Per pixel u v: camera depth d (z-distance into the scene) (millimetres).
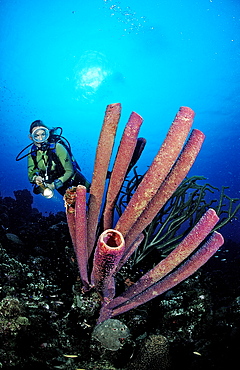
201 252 1793
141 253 3262
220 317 2795
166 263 1826
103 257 1404
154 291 1954
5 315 2059
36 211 7621
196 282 3006
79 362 1999
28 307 2447
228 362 2105
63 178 3900
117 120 1617
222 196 3762
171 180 1605
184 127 1423
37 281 3012
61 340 2158
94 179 1834
